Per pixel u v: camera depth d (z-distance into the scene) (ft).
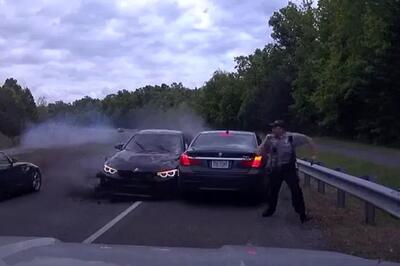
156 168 43.11
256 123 272.31
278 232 30.81
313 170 48.08
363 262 11.10
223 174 39.91
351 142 152.87
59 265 9.65
